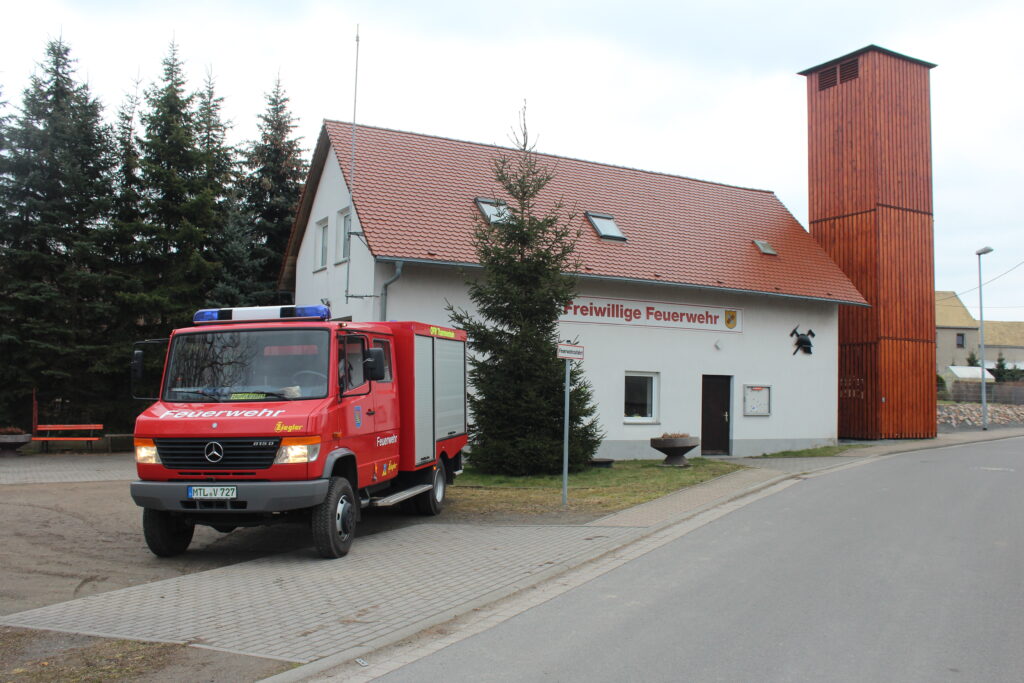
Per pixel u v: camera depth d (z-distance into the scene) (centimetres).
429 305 1748
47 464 1716
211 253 2312
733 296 2197
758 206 2616
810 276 2369
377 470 989
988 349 8081
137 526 1055
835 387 2402
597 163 2430
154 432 834
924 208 2681
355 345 952
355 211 1784
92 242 1989
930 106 2711
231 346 903
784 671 506
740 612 649
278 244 2745
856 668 511
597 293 1984
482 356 1652
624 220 2220
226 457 822
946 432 3209
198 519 858
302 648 553
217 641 568
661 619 630
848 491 1415
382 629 598
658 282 2003
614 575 791
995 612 646
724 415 2198
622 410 2008
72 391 2006
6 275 1952
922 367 2658
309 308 935
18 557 870
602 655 541
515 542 954
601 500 1284
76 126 2031
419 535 1005
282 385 877
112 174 2133
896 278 2600
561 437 1591
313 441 825
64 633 588
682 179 2550
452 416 1260
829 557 865
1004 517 1132
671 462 1812
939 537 980
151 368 2053
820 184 2750
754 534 1007
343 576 778
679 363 2102
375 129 2083
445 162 2067
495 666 520
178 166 2186
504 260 1568
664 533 1023
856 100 2641
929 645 559
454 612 648
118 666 515
